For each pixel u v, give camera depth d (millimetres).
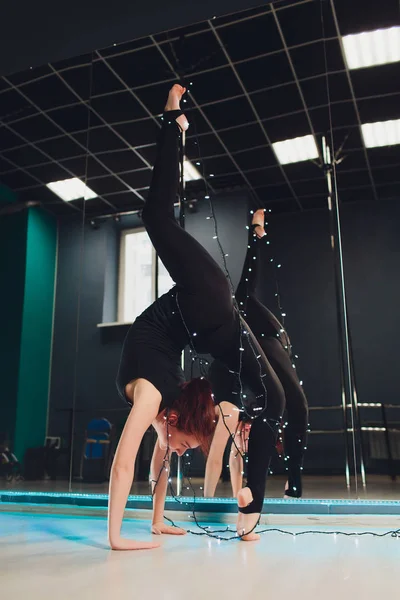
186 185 3209
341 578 1120
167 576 1146
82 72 3725
